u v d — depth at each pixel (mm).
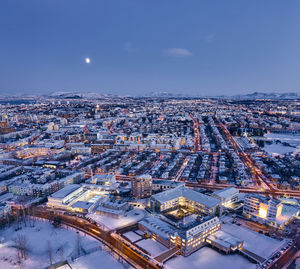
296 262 167125
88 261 182125
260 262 176625
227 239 197875
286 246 198250
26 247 199250
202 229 198375
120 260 182125
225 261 180500
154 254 189500
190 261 180125
